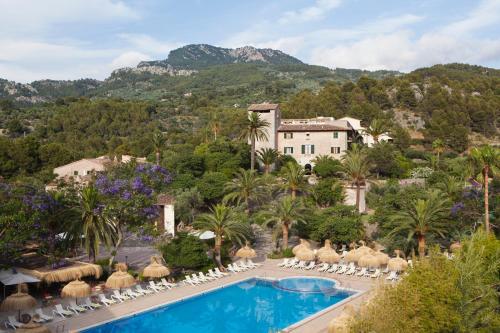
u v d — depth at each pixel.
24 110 181.88
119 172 56.38
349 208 52.91
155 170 57.94
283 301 35.75
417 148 128.62
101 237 39.22
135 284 37.84
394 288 17.61
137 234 42.59
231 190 63.22
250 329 29.94
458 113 143.62
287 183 61.88
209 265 42.72
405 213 43.12
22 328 24.56
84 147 133.25
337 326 25.19
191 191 61.06
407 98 154.12
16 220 32.47
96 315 30.70
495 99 159.62
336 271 42.91
